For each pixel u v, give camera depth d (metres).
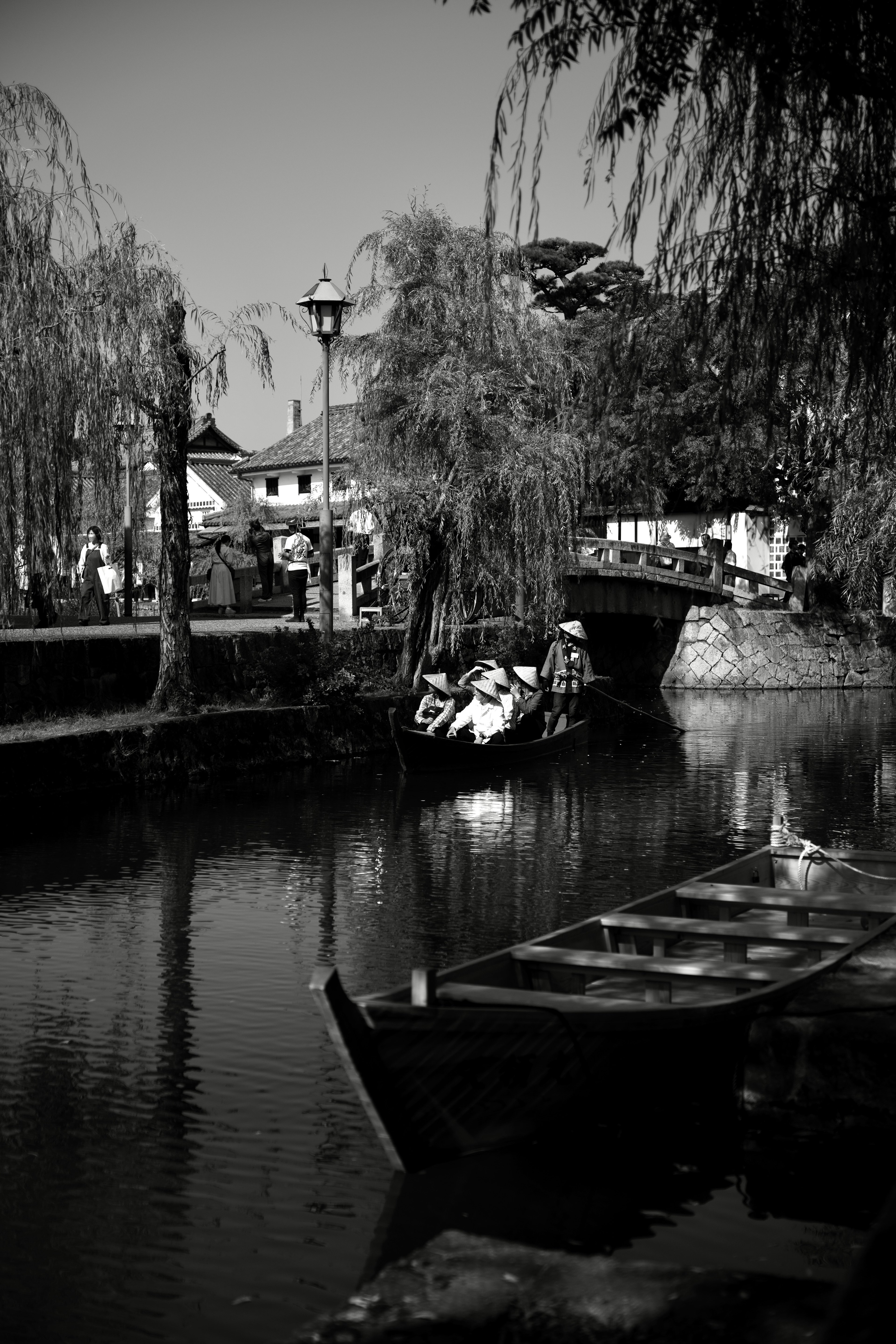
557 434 21.47
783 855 8.92
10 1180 5.54
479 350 21.53
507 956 6.25
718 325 6.15
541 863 12.46
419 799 16.72
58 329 15.06
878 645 38.78
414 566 23.03
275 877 11.75
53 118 14.87
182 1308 4.55
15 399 14.84
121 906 10.55
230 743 18.62
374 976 8.48
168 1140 5.93
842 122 5.83
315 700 20.81
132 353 15.77
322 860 12.59
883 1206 5.04
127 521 25.80
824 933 6.65
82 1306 4.55
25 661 17.53
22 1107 6.32
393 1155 4.93
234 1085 6.59
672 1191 5.18
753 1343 3.45
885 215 5.89
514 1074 5.26
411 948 9.23
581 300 45.25
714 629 38.31
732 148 5.82
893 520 28.53
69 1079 6.67
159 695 18.62
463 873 11.98
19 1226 5.14
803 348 6.50
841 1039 5.64
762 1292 3.76
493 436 21.56
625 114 5.59
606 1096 5.64
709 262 6.10
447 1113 5.09
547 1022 5.25
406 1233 5.00
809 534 37.47
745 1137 5.73
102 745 16.64
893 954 6.60
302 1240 4.98
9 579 15.27
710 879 7.98
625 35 5.54
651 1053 5.70
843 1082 5.63
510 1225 4.92
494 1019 5.11
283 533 52.94
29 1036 7.33
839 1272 4.54
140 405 16.41
